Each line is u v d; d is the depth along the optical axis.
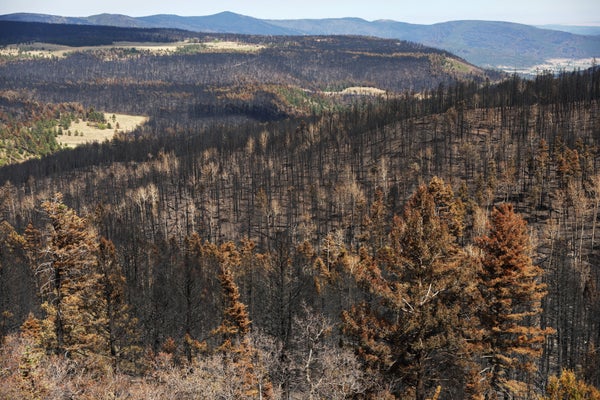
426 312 23.22
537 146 140.88
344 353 27.19
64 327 39.59
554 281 55.56
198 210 160.50
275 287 42.16
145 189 167.62
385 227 109.75
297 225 132.50
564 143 126.62
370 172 157.62
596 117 149.38
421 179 137.12
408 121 193.12
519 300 29.14
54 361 29.28
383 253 28.22
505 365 28.56
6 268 54.53
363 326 25.80
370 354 24.91
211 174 184.75
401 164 155.25
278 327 40.66
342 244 100.06
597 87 167.12
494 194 115.56
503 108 173.38
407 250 25.42
